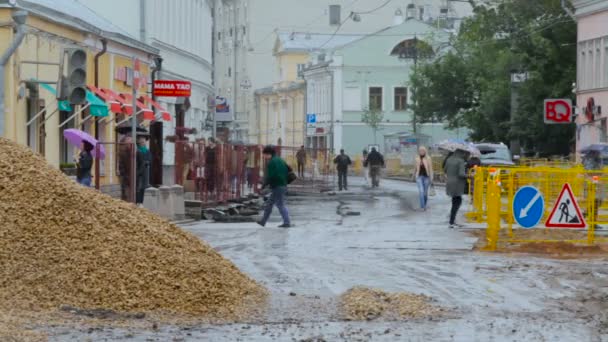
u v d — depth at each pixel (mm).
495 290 18953
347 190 65000
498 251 25984
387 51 115375
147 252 16875
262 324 15195
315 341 13898
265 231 31344
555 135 72125
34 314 15047
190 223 35125
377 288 18938
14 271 16047
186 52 68938
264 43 138375
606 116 66688
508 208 27406
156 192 34062
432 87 82625
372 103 113500
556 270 21938
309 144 122750
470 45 79375
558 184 29375
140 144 33812
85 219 17125
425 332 14680
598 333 14719
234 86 139000
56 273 16078
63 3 43750
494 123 75375
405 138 95625
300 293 18062
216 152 42594
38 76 35406
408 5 129000
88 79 41594
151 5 58031
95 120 42781
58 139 38062
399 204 48531
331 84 115125
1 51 32438
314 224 34938
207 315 15750
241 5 139375
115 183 33094
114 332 14266
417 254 25094
